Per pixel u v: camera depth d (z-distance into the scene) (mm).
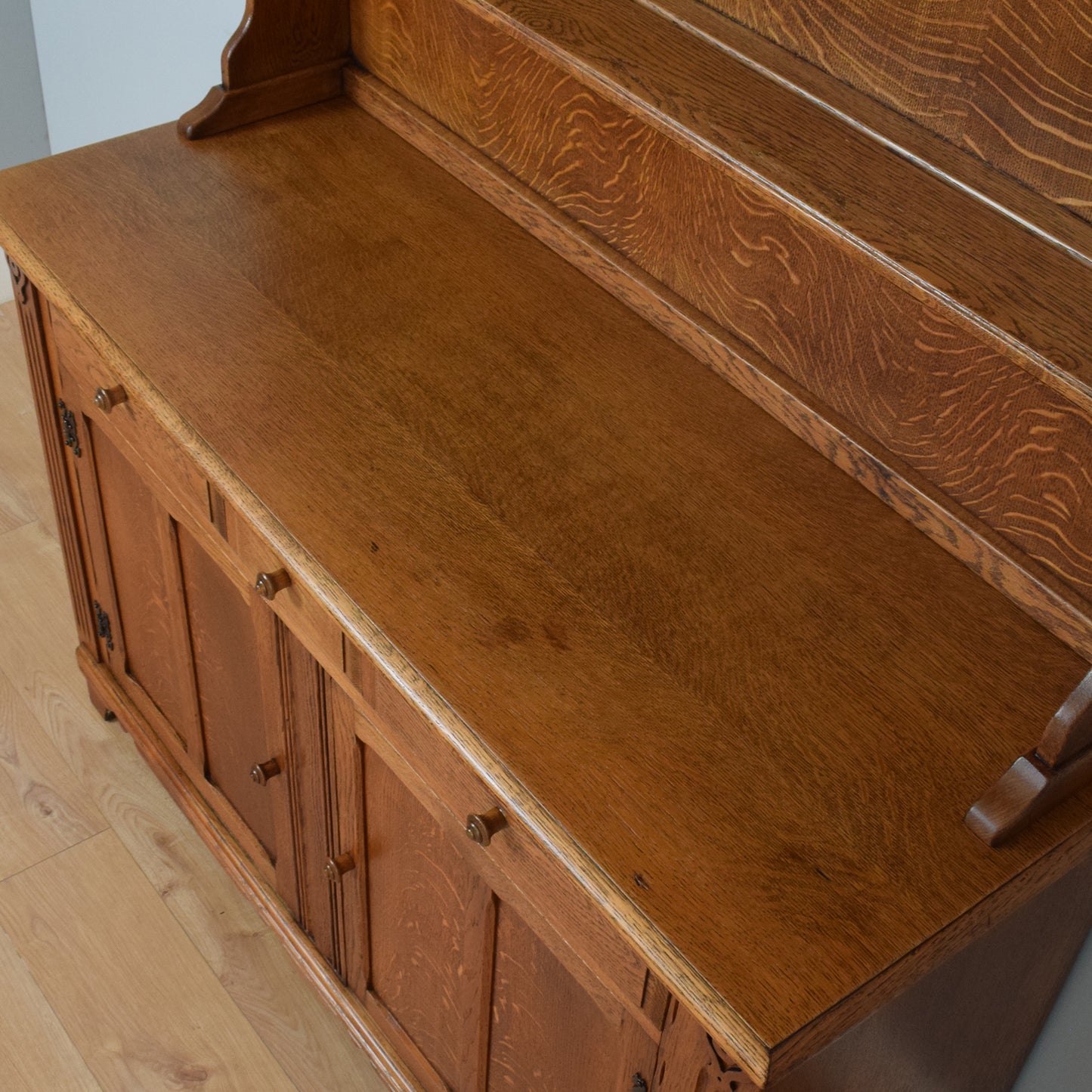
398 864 1372
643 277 1416
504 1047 1343
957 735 1058
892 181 1122
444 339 1377
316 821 1514
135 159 1582
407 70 1622
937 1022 1188
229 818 1778
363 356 1350
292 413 1284
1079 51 1016
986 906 962
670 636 1113
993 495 1170
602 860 956
